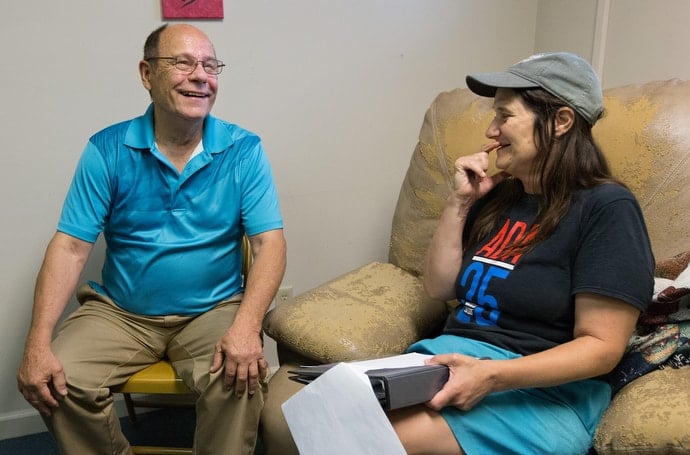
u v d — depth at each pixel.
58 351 1.39
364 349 1.34
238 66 1.87
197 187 1.50
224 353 1.35
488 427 1.05
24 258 1.81
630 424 1.03
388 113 2.11
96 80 1.75
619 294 1.03
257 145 1.57
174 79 1.39
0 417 1.89
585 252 1.10
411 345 1.35
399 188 2.21
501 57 2.22
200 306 1.55
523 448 1.05
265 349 2.18
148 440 1.85
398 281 1.64
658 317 1.18
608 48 1.89
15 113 1.69
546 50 2.18
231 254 1.59
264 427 1.29
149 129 1.49
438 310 1.57
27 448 1.84
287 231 2.08
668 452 0.98
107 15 1.71
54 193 1.79
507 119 1.20
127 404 1.87
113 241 1.54
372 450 0.96
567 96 1.15
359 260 2.22
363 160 2.12
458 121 1.67
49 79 1.70
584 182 1.16
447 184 1.66
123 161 1.47
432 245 1.41
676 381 1.09
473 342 1.22
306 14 1.91
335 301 1.51
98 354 1.42
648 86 1.44
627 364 1.18
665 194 1.33
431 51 2.11
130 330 1.52
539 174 1.20
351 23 1.97
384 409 0.97
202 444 1.40
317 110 2.01
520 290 1.17
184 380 1.43
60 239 1.46
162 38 1.40
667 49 1.69
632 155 1.37
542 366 1.03
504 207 1.34
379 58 2.04
